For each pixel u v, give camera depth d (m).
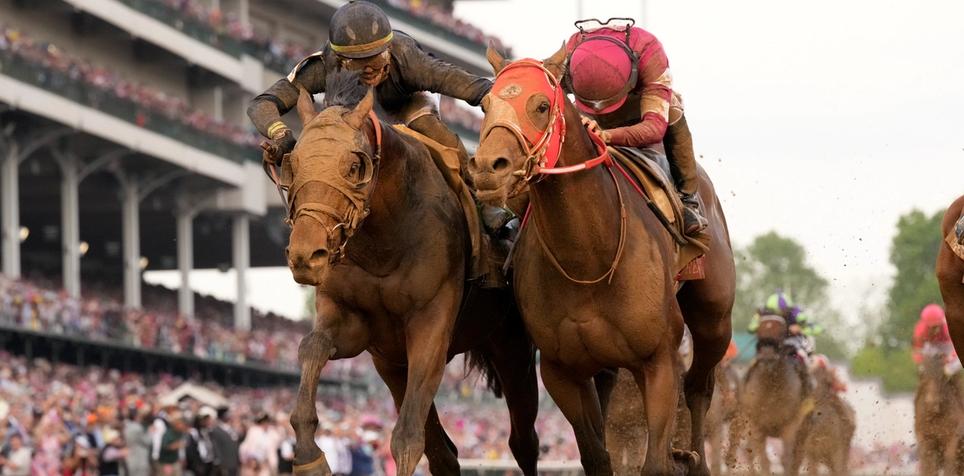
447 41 54.31
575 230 6.73
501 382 8.28
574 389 7.21
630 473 11.53
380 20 7.09
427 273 6.95
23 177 40.25
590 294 6.86
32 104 32.81
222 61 44.78
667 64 7.36
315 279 6.22
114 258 47.38
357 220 6.34
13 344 28.47
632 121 7.62
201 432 17.91
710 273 7.97
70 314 30.53
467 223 7.25
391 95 7.43
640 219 7.01
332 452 19.69
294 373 39.50
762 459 15.91
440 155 7.27
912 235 63.88
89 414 18.98
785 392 15.86
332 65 7.18
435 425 7.69
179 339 34.19
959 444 14.02
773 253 98.94
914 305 62.19
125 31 39.88
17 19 37.41
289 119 45.78
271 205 47.25
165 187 42.97
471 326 7.61
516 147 6.18
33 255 45.38
